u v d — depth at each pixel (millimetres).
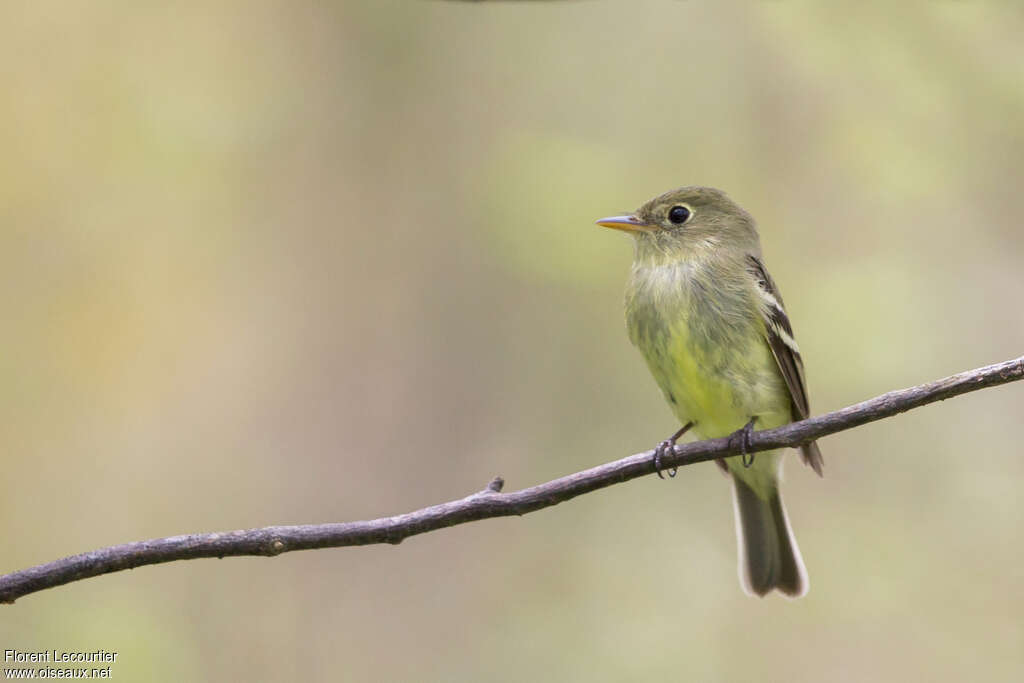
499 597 12578
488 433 13125
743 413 9375
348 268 13820
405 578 12625
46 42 13914
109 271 13555
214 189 13828
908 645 12320
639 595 12594
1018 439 13281
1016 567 12641
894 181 13031
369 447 13203
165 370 13430
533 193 12484
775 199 13320
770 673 12188
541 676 12102
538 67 13961
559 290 13227
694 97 13617
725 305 9312
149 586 12047
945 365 12844
